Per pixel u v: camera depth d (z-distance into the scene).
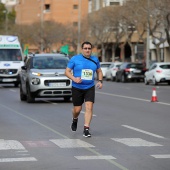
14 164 17.17
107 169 16.33
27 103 42.41
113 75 97.69
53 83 41.47
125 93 56.75
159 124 28.16
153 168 16.47
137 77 89.25
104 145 21.00
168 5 77.38
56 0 197.12
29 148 20.34
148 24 93.00
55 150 19.84
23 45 162.50
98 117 31.64
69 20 195.25
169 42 83.75
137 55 138.12
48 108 37.81
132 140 22.30
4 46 69.81
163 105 40.41
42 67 43.06
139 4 90.94
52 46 178.12
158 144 21.19
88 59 23.27
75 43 157.00
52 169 16.38
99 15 126.69
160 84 81.44
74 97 23.56
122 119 30.56
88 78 23.12
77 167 16.66
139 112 34.78
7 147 20.55
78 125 27.70
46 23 171.62
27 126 27.45
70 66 23.27
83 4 195.25
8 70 68.75
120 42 136.12
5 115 33.06
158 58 93.69
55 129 26.17
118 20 112.44
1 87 69.75
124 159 17.98
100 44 145.12
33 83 41.47
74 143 21.55
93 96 23.34
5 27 189.75
